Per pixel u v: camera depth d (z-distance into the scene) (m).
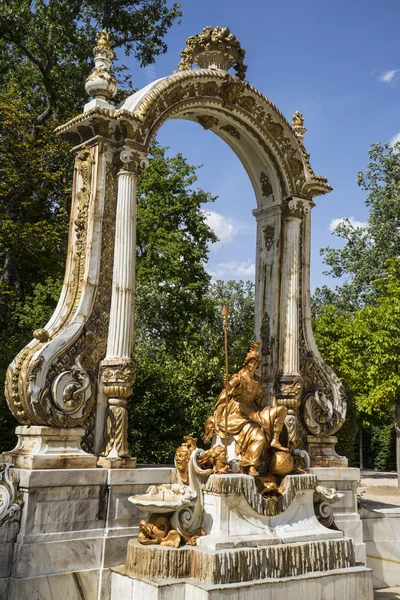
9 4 20.67
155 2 23.33
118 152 8.70
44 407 7.46
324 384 10.45
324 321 28.41
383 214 35.34
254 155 10.85
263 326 10.59
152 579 6.64
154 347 21.95
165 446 14.23
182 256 24.66
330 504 9.18
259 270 10.90
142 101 8.72
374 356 20.50
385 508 10.73
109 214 8.60
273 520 7.62
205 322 25.73
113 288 8.26
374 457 34.94
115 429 7.89
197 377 15.73
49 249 18.95
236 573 6.70
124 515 7.59
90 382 7.96
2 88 22.23
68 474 7.18
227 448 8.10
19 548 6.70
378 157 35.91
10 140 18.83
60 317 8.20
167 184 25.42
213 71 9.57
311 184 10.59
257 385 8.70
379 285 22.45
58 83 21.81
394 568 10.13
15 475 7.05
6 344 15.73
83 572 7.09
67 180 20.81
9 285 20.44
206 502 7.38
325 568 7.46
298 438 9.84
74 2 21.09
